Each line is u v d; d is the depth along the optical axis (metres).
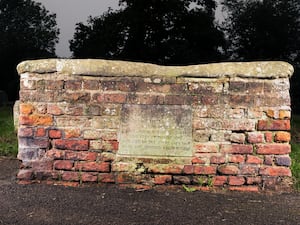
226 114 3.87
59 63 3.89
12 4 43.69
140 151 3.88
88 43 34.19
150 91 3.90
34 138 3.90
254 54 36.09
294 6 36.41
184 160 3.86
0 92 20.84
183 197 3.59
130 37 31.86
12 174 4.33
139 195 3.62
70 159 3.89
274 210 3.32
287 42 35.50
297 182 4.08
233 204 3.44
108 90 3.90
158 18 31.62
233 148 3.86
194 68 3.90
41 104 3.89
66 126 3.89
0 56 37.84
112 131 3.89
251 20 36.06
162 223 2.97
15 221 2.93
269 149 3.85
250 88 3.86
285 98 3.86
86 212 3.15
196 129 3.88
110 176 3.88
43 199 3.42
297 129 8.52
